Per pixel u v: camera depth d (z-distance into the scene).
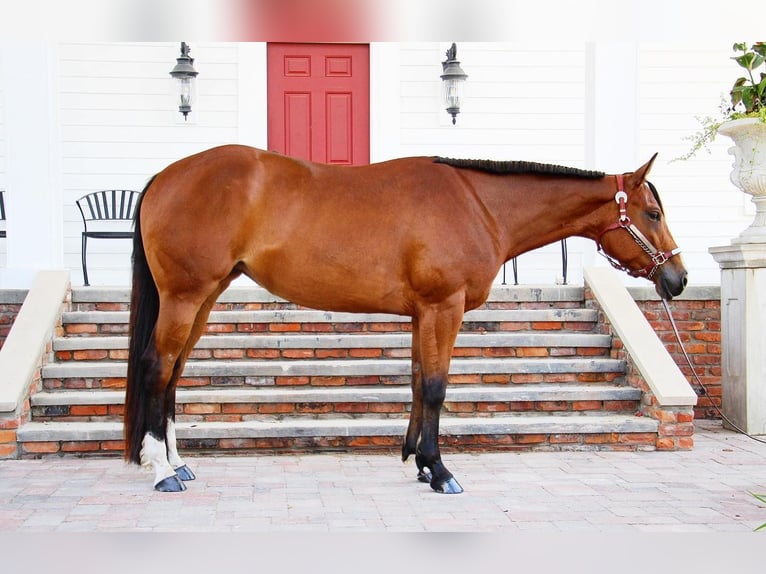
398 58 8.15
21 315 5.77
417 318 4.48
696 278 8.09
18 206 6.90
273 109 8.19
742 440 5.77
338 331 6.20
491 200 4.43
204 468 4.86
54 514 3.87
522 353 6.07
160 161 8.09
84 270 7.40
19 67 6.88
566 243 8.33
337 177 4.34
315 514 3.91
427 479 4.50
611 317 6.08
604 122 7.21
